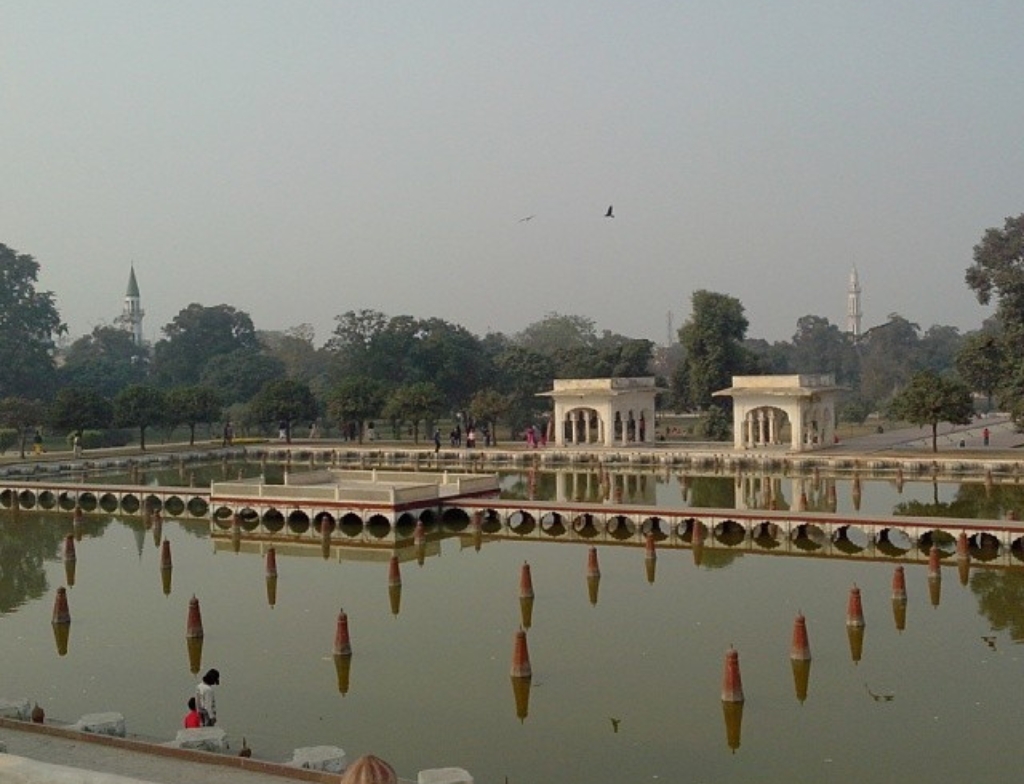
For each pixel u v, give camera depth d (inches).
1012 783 999.0
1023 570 1881.2
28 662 1457.9
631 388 4261.8
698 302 5004.9
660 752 1090.7
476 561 2085.4
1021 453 3437.5
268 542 2373.3
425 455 4200.3
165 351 7214.6
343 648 1444.4
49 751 943.7
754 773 1034.1
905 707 1208.8
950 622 1557.6
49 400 5856.3
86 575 2053.4
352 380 4778.5
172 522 2711.6
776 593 1750.7
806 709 1208.2
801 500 2780.5
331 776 850.8
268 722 1196.5
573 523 2413.9
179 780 854.5
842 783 1007.0
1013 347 4020.7
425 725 1179.3
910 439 4318.4
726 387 4958.2
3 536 2549.2
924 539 2081.7
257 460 4389.8
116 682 1362.0
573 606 1695.4
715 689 1280.8
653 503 2810.0
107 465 4008.4
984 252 4286.4
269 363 6584.6
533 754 1088.8
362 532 2463.1
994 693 1249.4
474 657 1430.9
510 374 5585.6
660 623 1578.5
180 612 1733.5
